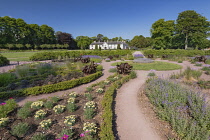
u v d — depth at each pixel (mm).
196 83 7945
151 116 4668
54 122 3918
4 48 49344
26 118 4094
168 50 26453
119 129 4008
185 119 3789
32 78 8664
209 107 4285
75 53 24953
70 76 8875
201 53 24766
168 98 5070
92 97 5934
